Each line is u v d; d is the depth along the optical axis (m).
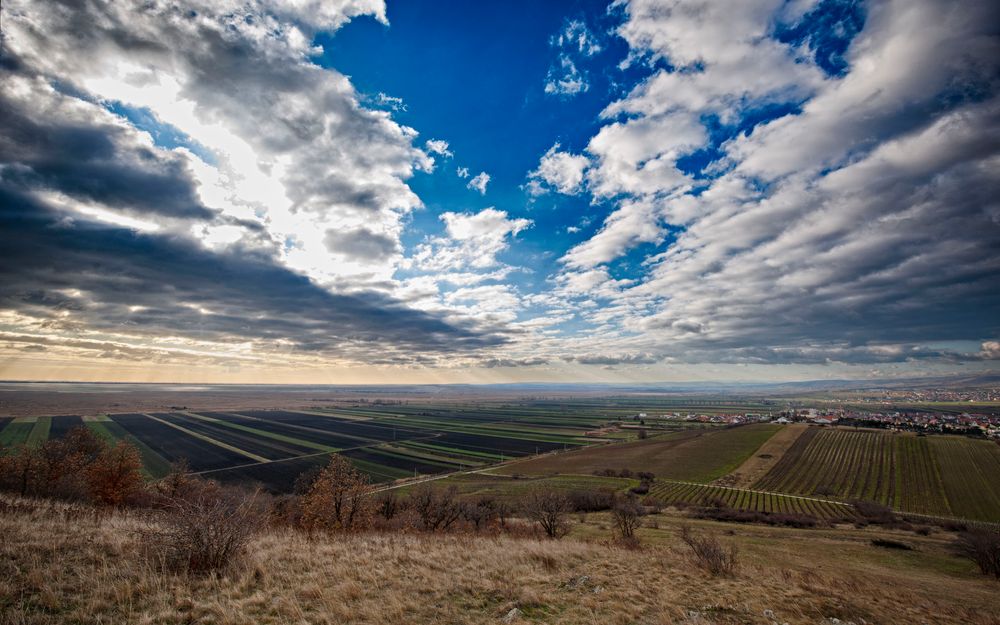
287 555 13.27
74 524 14.08
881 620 12.80
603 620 10.25
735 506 74.00
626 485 87.62
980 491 81.94
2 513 14.77
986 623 14.35
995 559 32.44
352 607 9.59
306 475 52.31
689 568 16.67
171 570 10.76
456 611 10.13
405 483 89.75
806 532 52.78
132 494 44.53
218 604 8.96
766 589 14.39
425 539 19.25
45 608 8.15
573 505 69.94
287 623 8.57
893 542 45.12
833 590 15.34
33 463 44.19
